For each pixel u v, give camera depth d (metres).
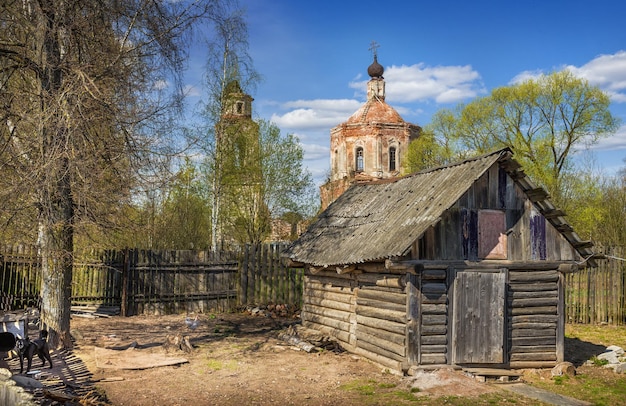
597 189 33.16
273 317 20.14
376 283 13.08
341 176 51.94
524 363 12.62
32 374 10.55
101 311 19.23
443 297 11.99
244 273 21.84
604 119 35.22
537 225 12.97
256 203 31.28
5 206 11.18
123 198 12.18
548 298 12.95
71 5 12.00
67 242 12.59
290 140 31.45
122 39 12.98
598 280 20.12
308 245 16.53
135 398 9.85
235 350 14.25
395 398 10.17
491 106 38.06
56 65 11.91
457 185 12.38
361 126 51.03
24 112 11.67
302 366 12.69
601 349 15.37
